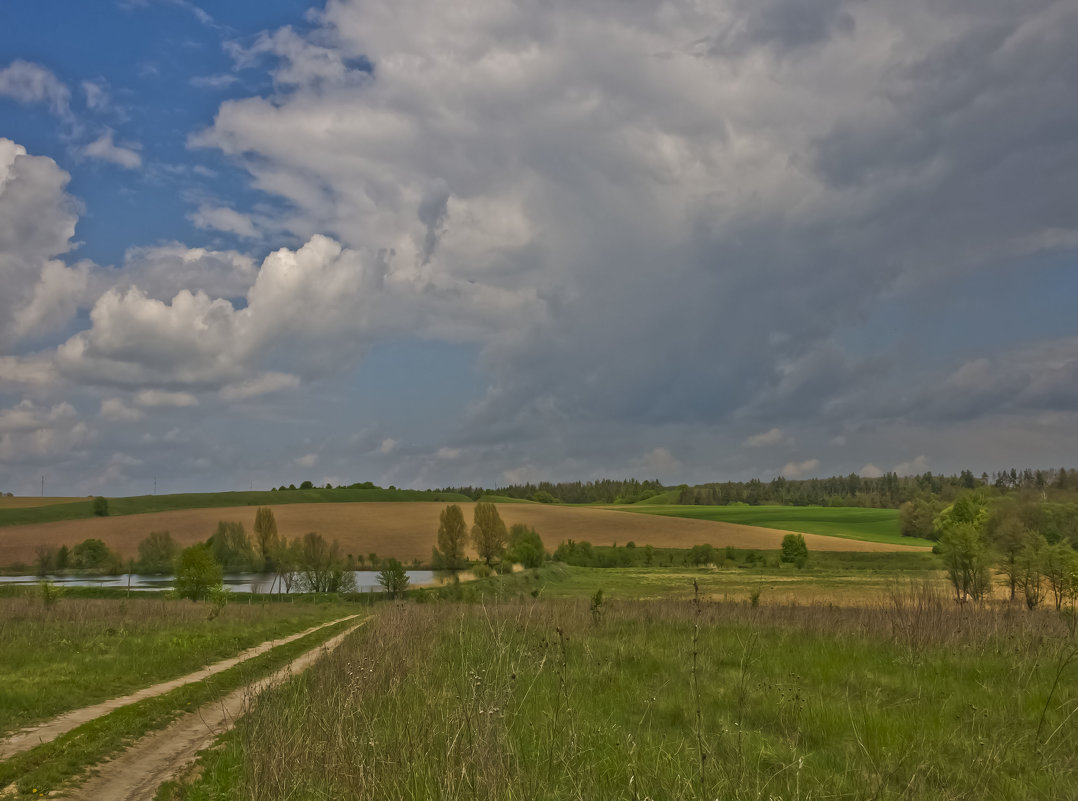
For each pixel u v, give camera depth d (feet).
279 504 477.36
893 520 555.69
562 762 25.77
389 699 32.89
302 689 39.42
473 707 26.96
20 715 40.98
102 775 31.53
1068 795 24.54
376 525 407.64
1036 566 108.06
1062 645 48.67
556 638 52.54
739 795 23.09
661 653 52.29
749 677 44.19
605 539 394.73
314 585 257.55
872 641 57.26
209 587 166.30
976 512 248.32
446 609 76.59
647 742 29.07
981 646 52.65
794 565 333.42
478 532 331.77
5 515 425.69
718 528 420.36
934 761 28.27
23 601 124.47
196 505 479.41
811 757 29.25
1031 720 33.94
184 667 60.95
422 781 23.71
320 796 23.35
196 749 36.40
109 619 96.07
